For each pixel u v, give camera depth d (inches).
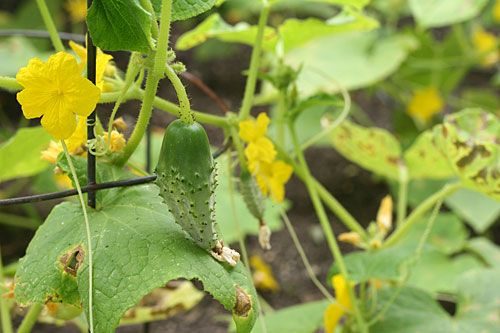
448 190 36.2
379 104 89.0
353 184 75.5
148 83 27.2
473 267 52.8
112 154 28.5
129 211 27.4
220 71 93.0
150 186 28.5
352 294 34.3
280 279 62.6
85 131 28.6
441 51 74.9
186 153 25.4
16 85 27.7
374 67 61.8
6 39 64.6
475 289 39.2
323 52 63.4
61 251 26.6
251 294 26.6
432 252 55.4
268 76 34.0
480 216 59.5
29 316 31.1
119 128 29.4
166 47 25.8
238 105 84.8
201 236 26.1
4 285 30.9
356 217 70.6
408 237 59.4
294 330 37.7
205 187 25.6
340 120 36.9
